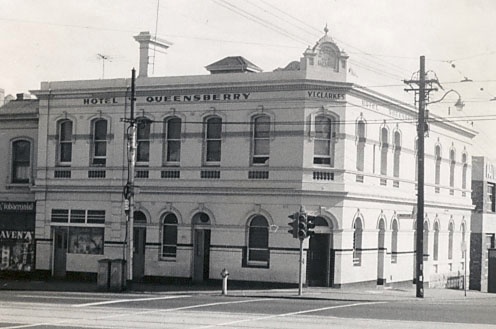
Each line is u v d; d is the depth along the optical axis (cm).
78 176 4100
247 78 3747
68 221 4125
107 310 2517
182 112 3891
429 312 2578
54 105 4172
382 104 4059
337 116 3688
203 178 3828
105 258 3866
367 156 3909
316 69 3659
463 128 5103
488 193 5806
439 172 4825
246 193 3728
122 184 3991
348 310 2606
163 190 3903
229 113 3794
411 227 4438
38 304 2716
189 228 3853
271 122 3703
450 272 4991
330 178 3678
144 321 2197
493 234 5878
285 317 2341
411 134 4412
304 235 3312
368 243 3938
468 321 2297
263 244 3728
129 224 3488
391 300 3275
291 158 3659
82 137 4103
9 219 4281
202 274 3853
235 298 3147
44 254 4162
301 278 3353
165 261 3897
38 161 4197
